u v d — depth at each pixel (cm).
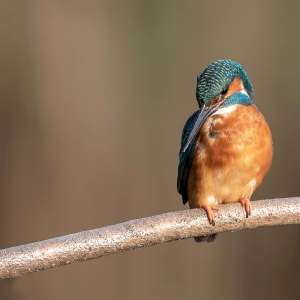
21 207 1264
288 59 1509
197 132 788
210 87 780
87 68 1378
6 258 636
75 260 650
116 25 1446
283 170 1425
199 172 786
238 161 769
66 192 1292
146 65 1474
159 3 1499
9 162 1278
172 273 1306
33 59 1338
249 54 1516
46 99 1330
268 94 1493
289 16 1520
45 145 1304
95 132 1356
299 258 1336
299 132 1457
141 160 1387
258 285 1328
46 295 1231
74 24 1383
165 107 1457
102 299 1256
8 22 1338
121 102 1418
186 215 692
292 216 700
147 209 1347
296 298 1328
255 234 1345
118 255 1283
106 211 1313
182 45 1511
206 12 1528
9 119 1297
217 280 1324
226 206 709
